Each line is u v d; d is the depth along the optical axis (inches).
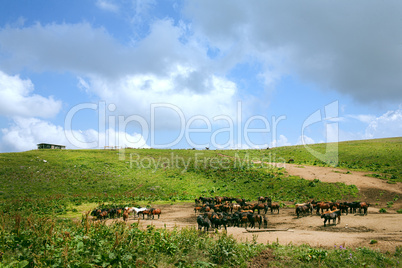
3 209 1290.6
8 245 376.5
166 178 2390.5
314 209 1314.0
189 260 455.5
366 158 2586.1
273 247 555.2
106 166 2773.1
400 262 485.7
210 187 2094.0
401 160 2348.7
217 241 532.1
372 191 1660.9
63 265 343.9
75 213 1314.0
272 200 1681.8
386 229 803.4
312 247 573.6
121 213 1232.2
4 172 2345.0
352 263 486.9
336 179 1942.7
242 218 888.9
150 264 402.9
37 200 1690.5
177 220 1098.1
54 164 2726.4
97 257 379.6
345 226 873.5
